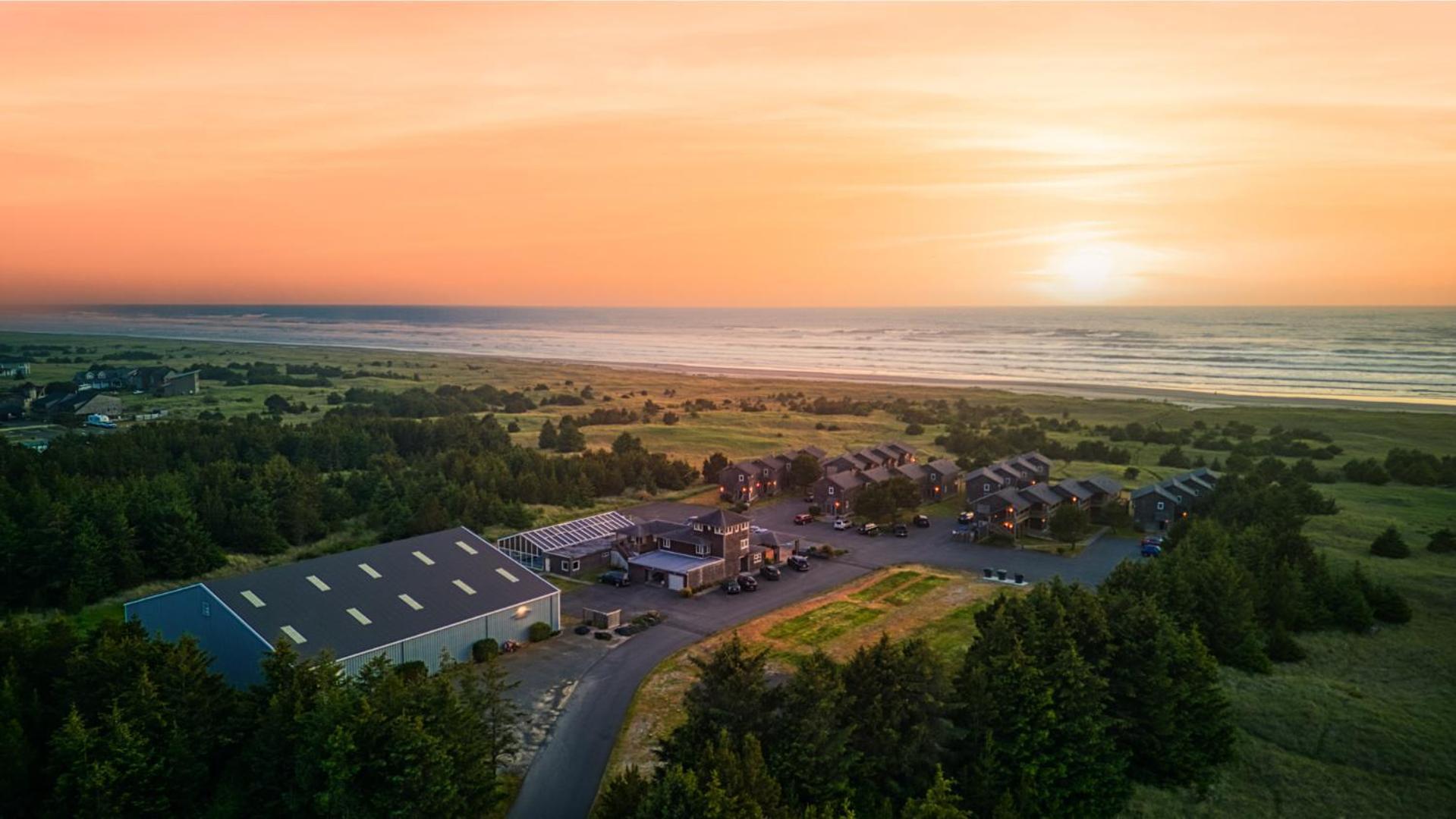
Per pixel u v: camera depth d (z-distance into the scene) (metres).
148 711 43.06
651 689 62.38
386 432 153.12
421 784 40.66
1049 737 48.34
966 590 85.94
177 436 131.38
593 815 44.16
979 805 45.56
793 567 92.75
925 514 118.69
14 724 41.88
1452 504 112.81
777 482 131.50
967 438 161.88
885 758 45.22
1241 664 64.81
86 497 85.94
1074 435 178.75
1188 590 66.69
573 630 74.06
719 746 40.75
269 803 42.59
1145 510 108.62
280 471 106.25
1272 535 82.88
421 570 70.50
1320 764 53.28
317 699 42.62
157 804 41.31
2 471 105.69
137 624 53.25
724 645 46.44
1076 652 51.53
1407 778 51.41
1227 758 53.19
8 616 74.50
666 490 132.62
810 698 44.12
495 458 127.31
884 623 76.38
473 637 67.44
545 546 92.56
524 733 55.88
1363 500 116.12
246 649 59.09
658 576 87.69
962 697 49.12
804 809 41.78
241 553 94.38
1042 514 108.19
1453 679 62.91
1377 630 71.81
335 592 65.00
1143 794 51.00
